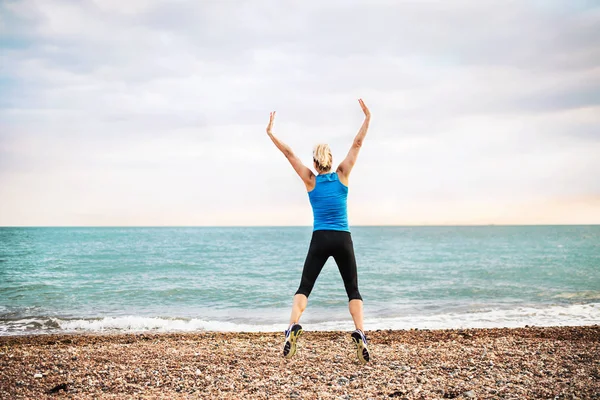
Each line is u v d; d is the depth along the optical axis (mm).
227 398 4188
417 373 5016
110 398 4176
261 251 42469
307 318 11617
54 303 14211
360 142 4672
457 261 31641
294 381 4766
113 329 10281
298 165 4668
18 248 44625
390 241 74250
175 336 8867
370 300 14609
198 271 24219
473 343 6895
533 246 55688
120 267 26031
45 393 4379
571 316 11484
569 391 4215
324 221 4543
